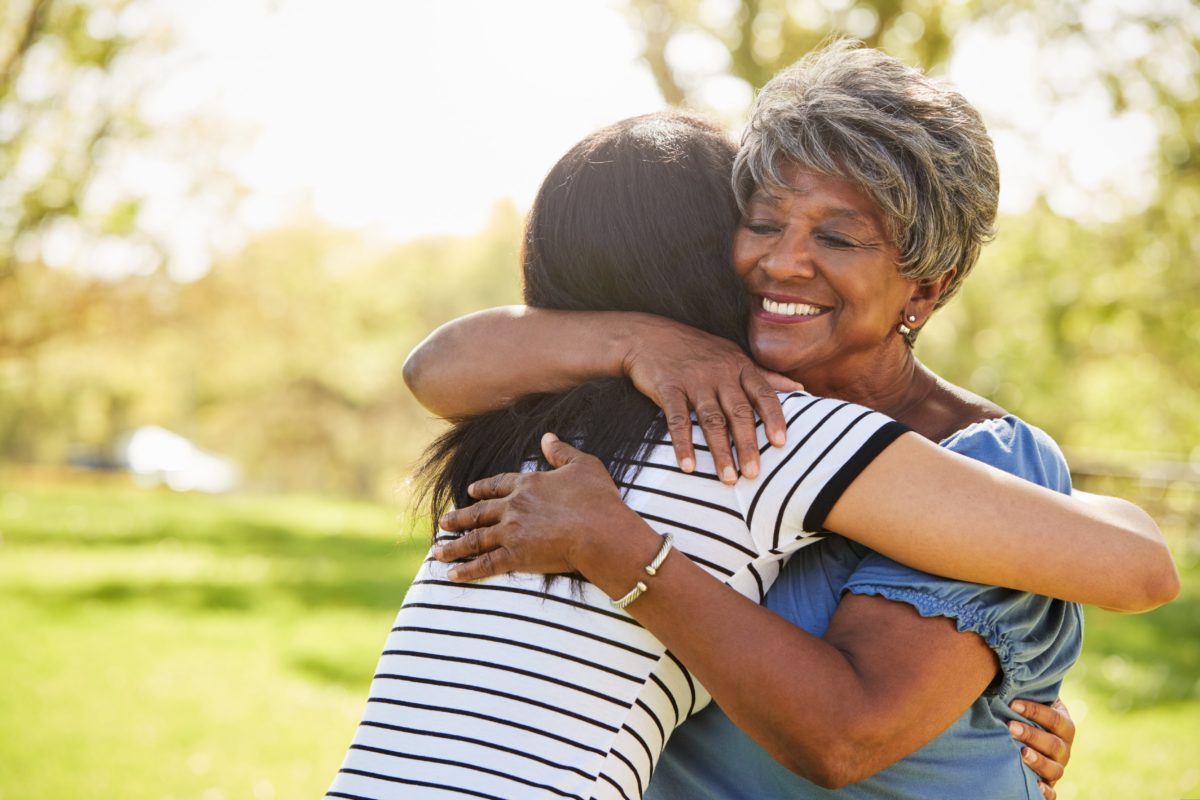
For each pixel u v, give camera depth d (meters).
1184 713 7.02
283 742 6.28
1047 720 1.69
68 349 17.72
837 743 1.37
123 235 15.49
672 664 1.50
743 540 1.49
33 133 14.19
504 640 1.50
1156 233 11.85
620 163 1.75
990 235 1.76
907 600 1.45
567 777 1.43
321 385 44.88
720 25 9.65
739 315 1.73
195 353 19.86
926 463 1.45
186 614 9.91
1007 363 13.75
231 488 44.59
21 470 33.56
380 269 32.50
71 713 6.59
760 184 1.69
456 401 1.76
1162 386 16.55
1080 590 1.43
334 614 10.16
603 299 1.74
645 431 1.55
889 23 9.75
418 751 1.49
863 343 1.72
